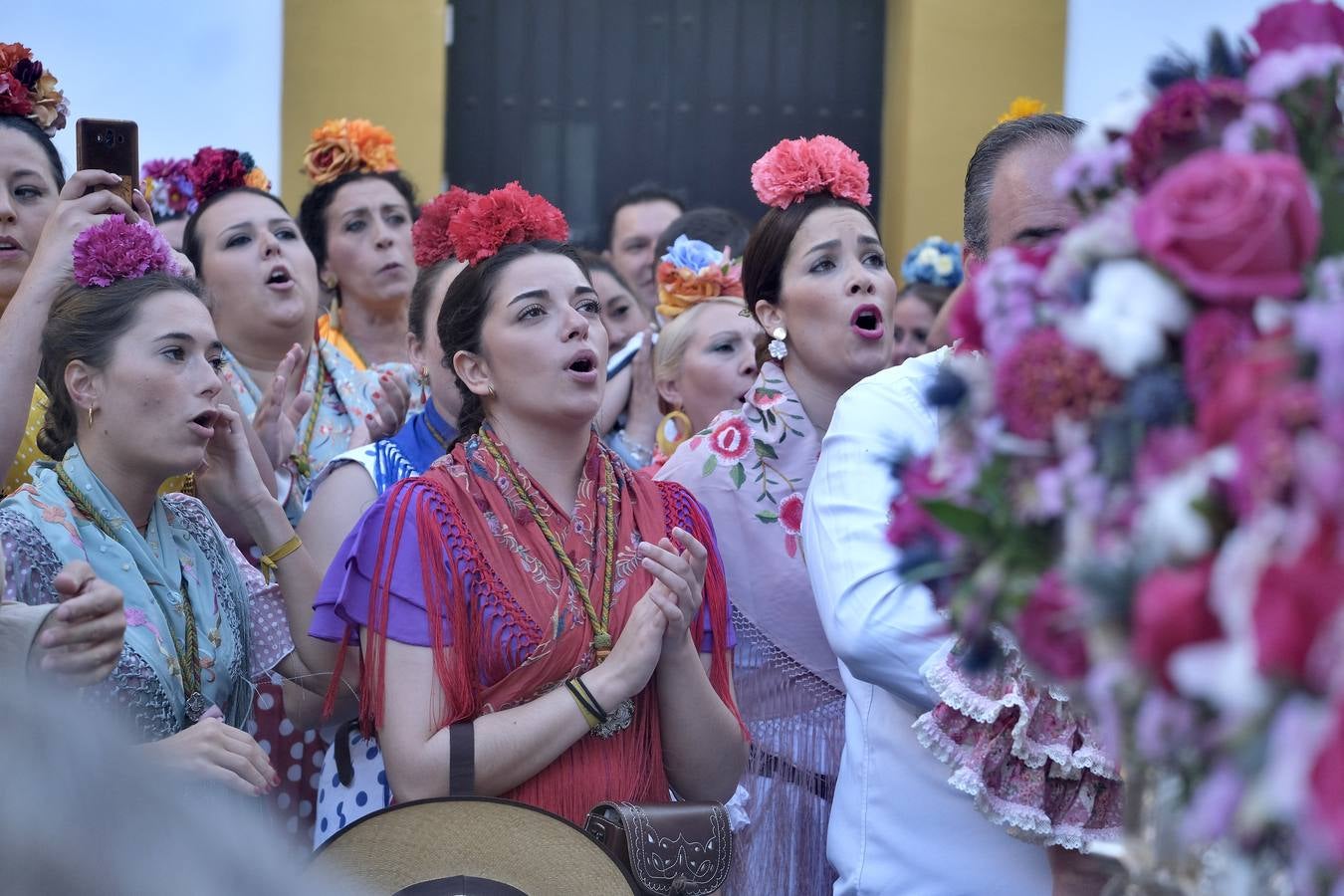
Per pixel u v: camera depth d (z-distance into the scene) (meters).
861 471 5.70
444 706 5.83
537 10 14.97
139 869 1.71
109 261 6.36
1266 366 2.83
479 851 5.39
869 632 5.37
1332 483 2.62
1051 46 14.19
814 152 8.02
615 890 5.39
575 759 5.93
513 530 6.14
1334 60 3.25
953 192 14.43
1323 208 3.09
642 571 6.26
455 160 14.91
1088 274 3.24
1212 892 3.19
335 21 13.70
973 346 3.54
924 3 14.28
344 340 10.24
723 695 6.40
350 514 7.51
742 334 9.50
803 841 7.50
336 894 1.86
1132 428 3.08
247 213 9.45
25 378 6.52
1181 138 3.34
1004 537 3.34
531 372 6.30
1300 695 2.66
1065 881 5.22
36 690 1.82
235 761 5.69
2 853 1.66
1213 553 2.84
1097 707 3.25
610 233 12.95
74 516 6.15
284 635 6.90
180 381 6.25
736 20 15.16
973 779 5.13
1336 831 2.52
